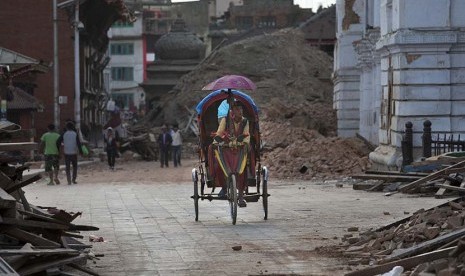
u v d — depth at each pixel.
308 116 66.62
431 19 33.03
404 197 25.42
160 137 54.72
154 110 88.06
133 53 141.62
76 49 62.47
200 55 106.19
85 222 20.59
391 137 34.84
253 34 116.94
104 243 16.70
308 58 89.56
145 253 15.31
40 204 26.30
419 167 27.05
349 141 42.12
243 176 19.84
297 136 52.59
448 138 33.12
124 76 142.00
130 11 85.69
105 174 46.03
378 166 36.44
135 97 141.62
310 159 39.59
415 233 13.78
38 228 12.40
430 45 33.12
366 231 16.23
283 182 35.59
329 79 86.69
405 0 33.06
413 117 33.47
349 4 58.03
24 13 69.12
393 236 14.38
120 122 68.75
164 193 30.75
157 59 107.06
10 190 12.73
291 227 18.81
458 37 32.97
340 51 58.31
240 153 19.88
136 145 65.25
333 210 22.38
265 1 141.62
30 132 13.66
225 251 15.38
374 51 43.69
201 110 20.80
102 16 80.94
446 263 10.99
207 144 20.78
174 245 16.30
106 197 29.08
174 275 13.09
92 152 63.12
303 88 83.75
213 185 20.25
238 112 19.89
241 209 23.25
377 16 46.00
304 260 14.12
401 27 33.28
